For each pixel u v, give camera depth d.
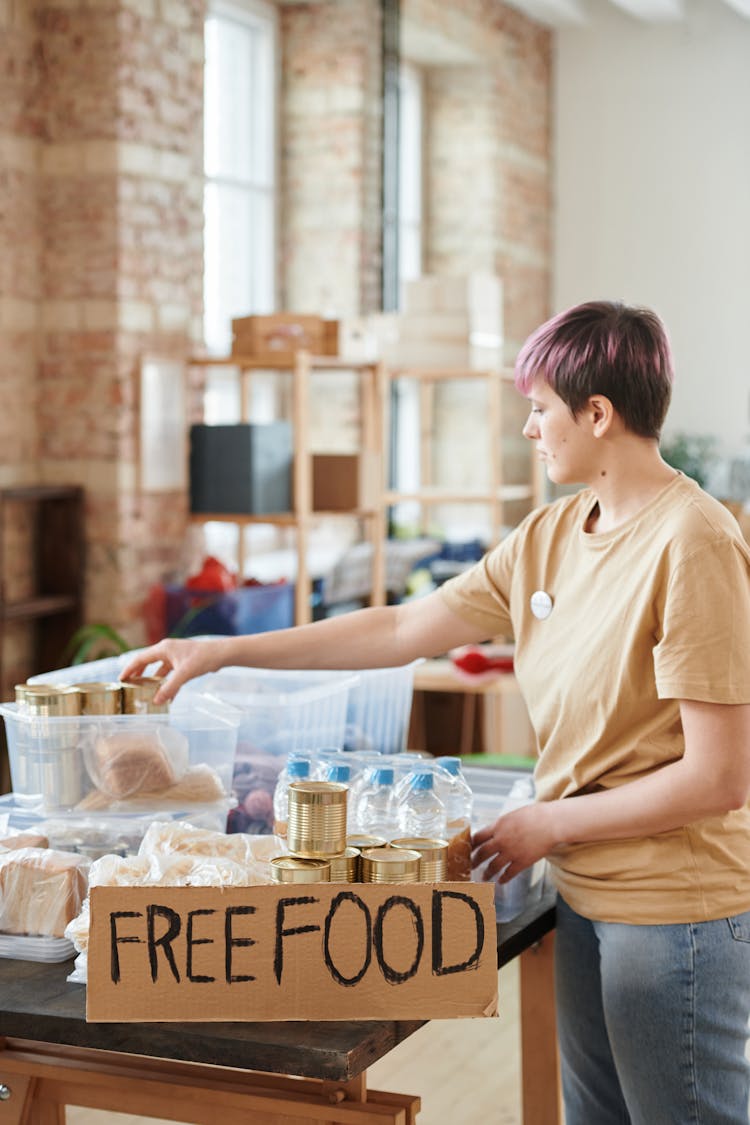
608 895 1.84
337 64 7.19
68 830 1.85
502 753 5.03
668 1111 1.82
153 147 5.24
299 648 2.17
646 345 1.82
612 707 1.83
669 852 1.80
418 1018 1.49
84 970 1.61
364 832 1.84
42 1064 1.71
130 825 1.86
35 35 5.09
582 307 1.85
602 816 1.80
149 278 5.27
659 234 8.97
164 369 5.29
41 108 5.11
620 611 1.82
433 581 6.56
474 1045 3.43
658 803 1.76
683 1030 1.79
